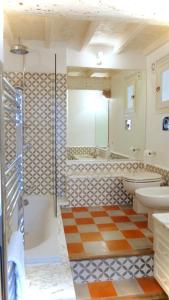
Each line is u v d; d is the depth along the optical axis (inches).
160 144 136.6
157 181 127.6
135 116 157.4
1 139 39.4
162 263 80.4
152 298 83.9
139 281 91.7
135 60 148.7
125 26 111.7
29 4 63.7
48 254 77.3
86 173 151.6
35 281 65.2
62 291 61.2
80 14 69.1
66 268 72.2
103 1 65.5
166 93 130.0
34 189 141.4
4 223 40.2
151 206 103.9
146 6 67.0
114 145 158.2
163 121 132.3
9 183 49.6
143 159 156.6
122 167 156.1
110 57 145.6
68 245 98.5
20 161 73.7
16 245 49.7
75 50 141.3
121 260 92.6
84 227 116.5
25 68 135.0
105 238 105.3
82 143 153.4
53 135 140.0
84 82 152.7
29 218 131.3
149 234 109.3
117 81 155.3
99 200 145.8
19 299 49.0
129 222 123.0
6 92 48.4
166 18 73.2
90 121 154.2
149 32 118.0
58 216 114.7
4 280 39.4
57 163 143.0
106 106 156.7
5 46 130.5
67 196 142.5
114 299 82.4
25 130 137.6
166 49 127.6
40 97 137.7
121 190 146.7
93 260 90.8
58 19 102.1
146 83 151.5
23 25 111.2
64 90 139.7
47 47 134.6
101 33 121.2
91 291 85.9
